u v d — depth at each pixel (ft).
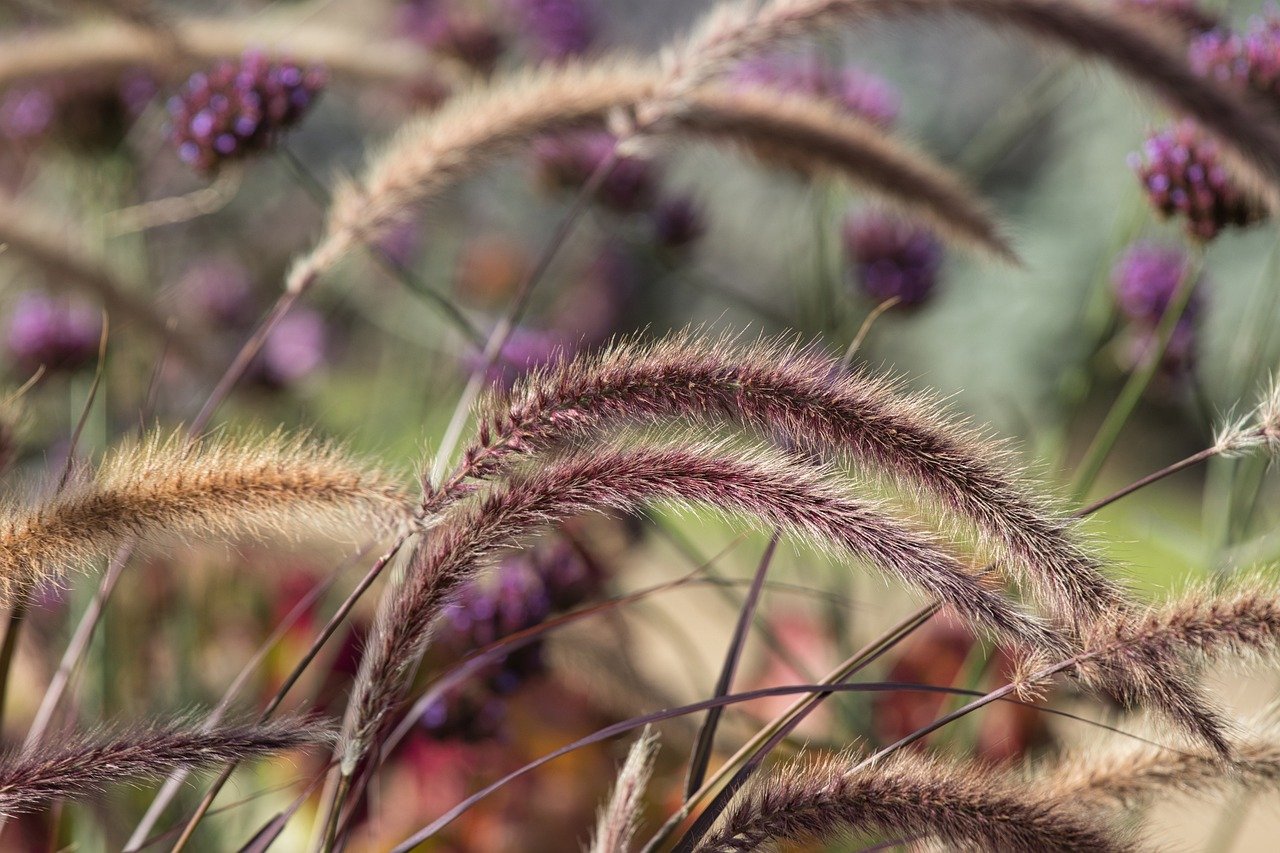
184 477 3.28
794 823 3.20
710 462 3.16
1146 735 3.36
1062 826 3.21
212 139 3.93
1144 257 4.16
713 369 3.17
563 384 3.16
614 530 3.99
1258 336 4.13
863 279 4.29
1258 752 3.31
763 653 4.10
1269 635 3.02
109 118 4.31
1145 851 3.28
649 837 3.79
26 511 3.28
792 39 3.75
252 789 3.88
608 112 3.77
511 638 3.57
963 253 3.94
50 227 3.99
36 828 3.75
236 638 4.08
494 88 3.85
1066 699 3.80
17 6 4.32
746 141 3.82
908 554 3.07
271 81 3.94
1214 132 3.72
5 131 4.34
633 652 3.90
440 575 3.16
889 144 3.85
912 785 3.24
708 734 3.45
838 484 3.22
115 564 3.59
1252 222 3.85
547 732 3.86
